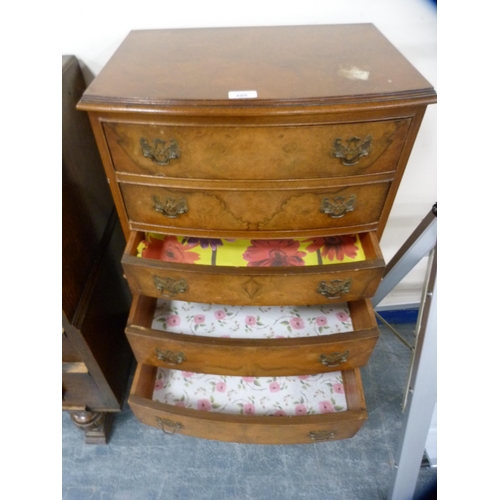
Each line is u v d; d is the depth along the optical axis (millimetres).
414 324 1556
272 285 776
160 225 774
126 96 604
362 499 1073
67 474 1119
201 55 748
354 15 905
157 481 1105
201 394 983
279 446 1177
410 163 1156
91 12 870
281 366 889
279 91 609
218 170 668
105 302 1022
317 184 689
